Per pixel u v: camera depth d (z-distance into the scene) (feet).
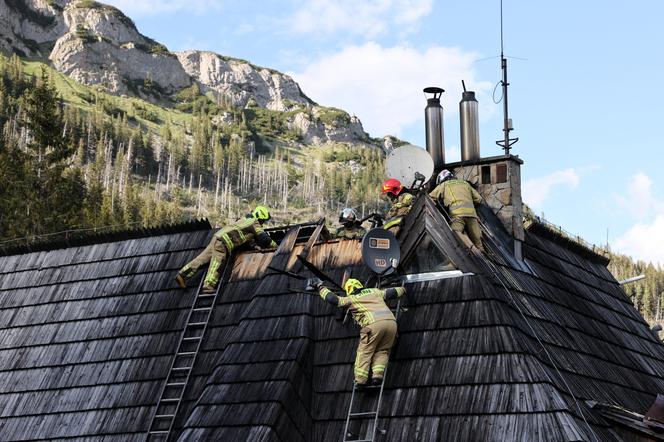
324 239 69.87
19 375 70.28
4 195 221.87
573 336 66.44
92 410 64.54
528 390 51.42
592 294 79.87
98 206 289.94
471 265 59.16
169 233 77.87
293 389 55.72
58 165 230.89
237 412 54.85
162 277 73.41
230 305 67.21
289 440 53.72
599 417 56.44
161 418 60.90
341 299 56.54
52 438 63.72
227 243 69.97
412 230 61.41
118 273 76.02
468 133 76.23
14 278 80.94
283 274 64.90
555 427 48.98
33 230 221.25
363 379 54.85
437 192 65.41
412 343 56.65
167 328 68.39
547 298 68.64
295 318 60.80
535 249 77.05
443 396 53.16
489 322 55.72
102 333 70.74
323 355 59.11
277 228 72.69
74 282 77.36
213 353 64.03
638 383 70.03
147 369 65.82
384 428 53.21
